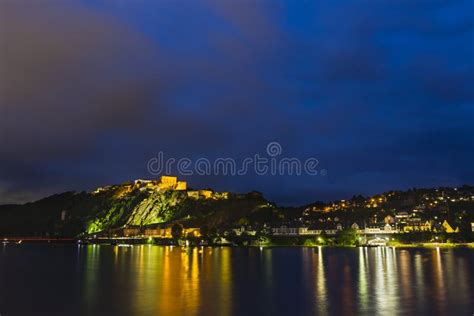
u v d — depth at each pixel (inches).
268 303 2544.3
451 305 2415.1
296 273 4276.6
